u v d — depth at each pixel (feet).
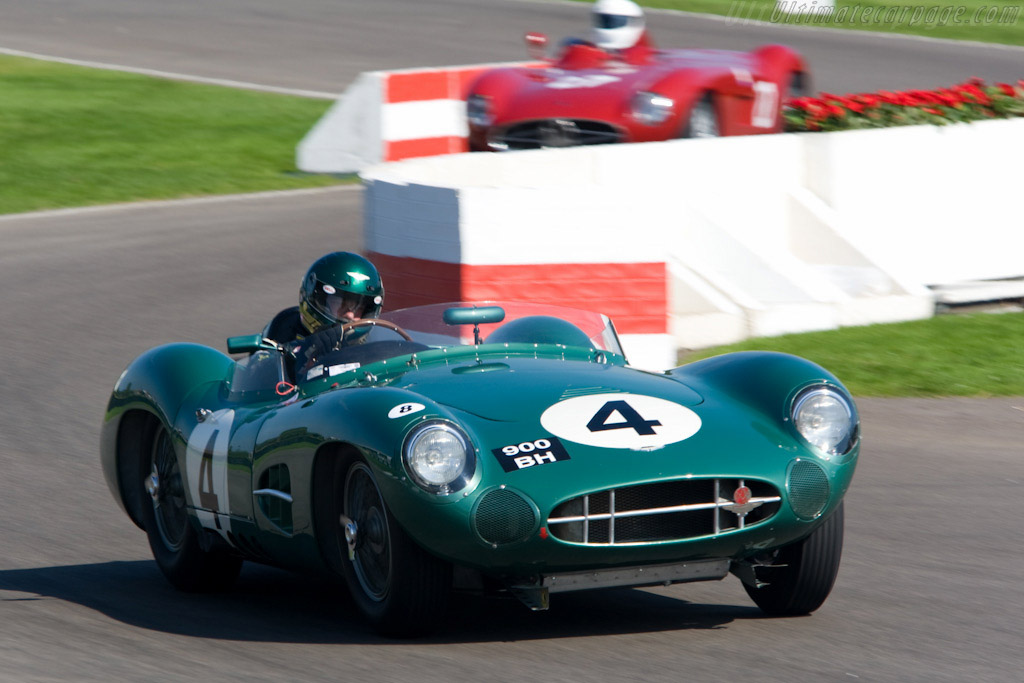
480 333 73.41
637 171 138.31
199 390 74.28
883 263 140.15
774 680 54.49
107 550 80.59
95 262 163.84
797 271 137.08
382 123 212.02
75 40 336.70
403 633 59.72
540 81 163.63
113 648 59.67
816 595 62.95
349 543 60.34
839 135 142.82
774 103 172.55
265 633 62.49
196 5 385.29
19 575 74.54
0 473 95.09
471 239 110.01
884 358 124.26
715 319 128.98
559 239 111.34
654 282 113.29
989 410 110.01
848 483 60.59
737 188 141.49
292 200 197.88
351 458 59.31
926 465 95.45
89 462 98.27
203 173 216.95
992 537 79.25
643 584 58.90
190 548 71.72
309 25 351.87
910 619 63.82
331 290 71.46
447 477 55.31
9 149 231.71
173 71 300.40
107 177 214.28
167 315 139.85
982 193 149.18
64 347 129.59
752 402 62.13
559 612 65.57
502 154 138.92
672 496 57.26
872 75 277.03
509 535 55.36
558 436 57.93
